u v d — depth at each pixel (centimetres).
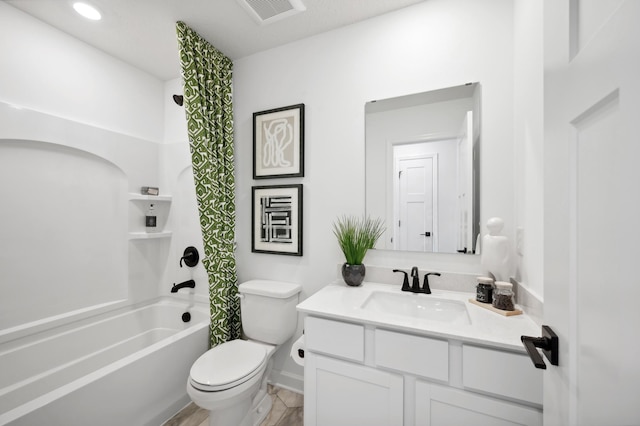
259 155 191
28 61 156
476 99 137
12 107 148
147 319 218
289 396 175
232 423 131
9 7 149
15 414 98
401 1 148
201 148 167
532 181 106
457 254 142
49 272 167
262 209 191
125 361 135
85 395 116
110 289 198
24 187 157
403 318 106
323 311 114
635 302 34
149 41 183
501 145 132
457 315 124
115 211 202
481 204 136
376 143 159
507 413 86
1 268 148
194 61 168
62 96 172
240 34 174
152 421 145
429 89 147
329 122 172
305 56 179
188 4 149
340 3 149
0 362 143
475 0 137
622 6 35
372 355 107
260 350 150
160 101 237
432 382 97
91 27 168
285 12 155
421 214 149
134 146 213
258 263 194
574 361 48
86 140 182
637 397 32
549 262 59
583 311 46
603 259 40
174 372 157
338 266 167
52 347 162
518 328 95
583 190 47
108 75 198
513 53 130
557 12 56
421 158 149
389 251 157
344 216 167
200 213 171
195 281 222
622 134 36
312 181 177
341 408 112
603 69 40
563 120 53
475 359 90
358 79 164
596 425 41
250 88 198
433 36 146
